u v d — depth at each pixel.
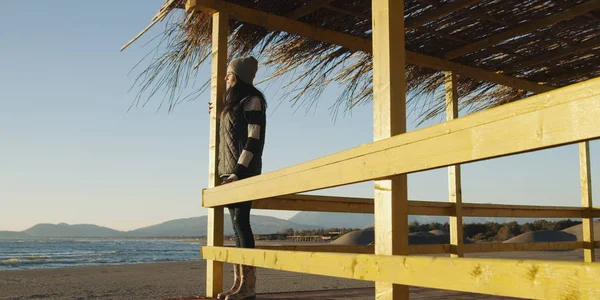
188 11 3.72
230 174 3.02
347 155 1.82
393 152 1.58
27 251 51.09
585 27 4.41
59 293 6.61
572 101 1.04
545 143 1.09
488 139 1.23
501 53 4.89
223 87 3.59
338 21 4.17
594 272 0.98
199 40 3.97
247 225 2.93
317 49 4.49
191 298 3.17
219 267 3.35
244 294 2.92
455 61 5.01
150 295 6.26
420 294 3.71
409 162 1.51
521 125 1.15
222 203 2.99
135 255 37.16
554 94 1.08
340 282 7.30
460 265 1.31
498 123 1.21
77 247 71.62
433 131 1.42
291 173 2.19
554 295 1.06
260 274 9.31
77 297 6.16
